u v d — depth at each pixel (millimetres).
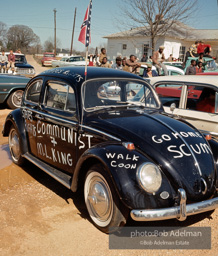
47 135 4379
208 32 30125
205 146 3578
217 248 3135
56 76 4324
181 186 3107
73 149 3906
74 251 3053
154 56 12117
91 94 3963
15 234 3311
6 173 4973
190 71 11156
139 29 27219
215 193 3387
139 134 3383
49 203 4023
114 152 3170
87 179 3480
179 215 2967
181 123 3861
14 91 9969
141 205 2902
